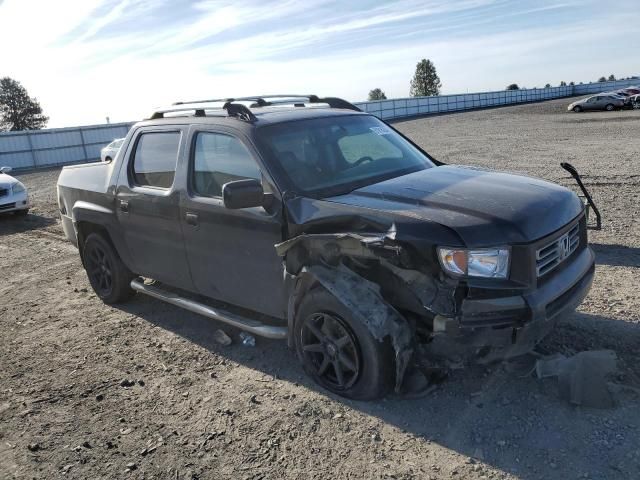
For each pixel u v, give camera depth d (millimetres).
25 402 3902
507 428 3158
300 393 3738
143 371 4258
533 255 3084
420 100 63750
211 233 4199
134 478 3027
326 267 3549
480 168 4508
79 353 4664
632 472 2729
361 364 3381
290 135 4113
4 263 8070
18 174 28203
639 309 4520
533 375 3650
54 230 10438
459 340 3020
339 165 4105
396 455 3037
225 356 4398
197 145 4379
